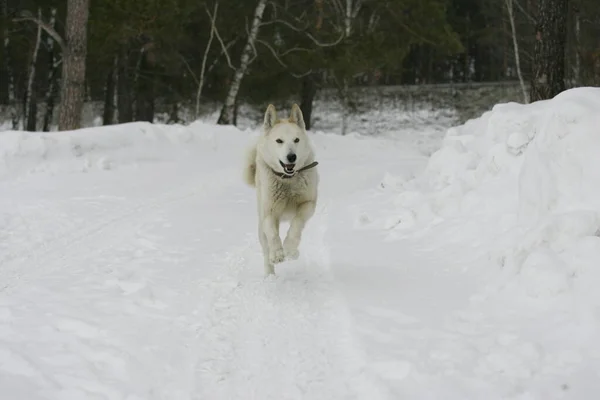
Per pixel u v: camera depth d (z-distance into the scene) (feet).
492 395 11.98
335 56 76.13
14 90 104.99
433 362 13.35
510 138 23.76
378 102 109.50
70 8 49.14
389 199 29.76
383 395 12.20
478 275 18.34
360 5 82.12
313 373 13.66
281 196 20.26
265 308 17.63
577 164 18.06
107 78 88.12
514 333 14.24
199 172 42.68
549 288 15.26
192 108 104.58
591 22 83.66
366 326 15.44
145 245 24.48
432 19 83.61
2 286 19.47
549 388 11.94
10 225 26.96
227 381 13.44
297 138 19.74
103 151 43.29
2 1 75.20
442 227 23.32
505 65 120.67
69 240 25.09
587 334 13.47
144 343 15.19
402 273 19.67
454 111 103.24
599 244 15.38
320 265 21.49
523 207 19.38
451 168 27.96
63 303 17.83
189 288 19.34
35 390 12.86
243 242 25.12
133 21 66.69
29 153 39.09
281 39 78.79
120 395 12.78
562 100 20.07
